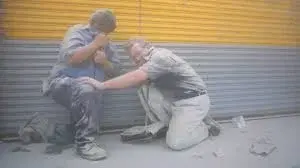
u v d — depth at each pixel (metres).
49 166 3.71
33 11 4.51
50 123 4.59
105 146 4.46
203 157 4.12
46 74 4.65
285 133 5.23
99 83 4.14
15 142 4.50
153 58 4.41
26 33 4.50
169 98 4.71
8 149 4.24
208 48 5.63
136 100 5.21
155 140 4.75
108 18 4.30
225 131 5.30
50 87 4.25
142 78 4.33
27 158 3.93
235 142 4.72
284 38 6.31
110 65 4.49
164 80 4.59
